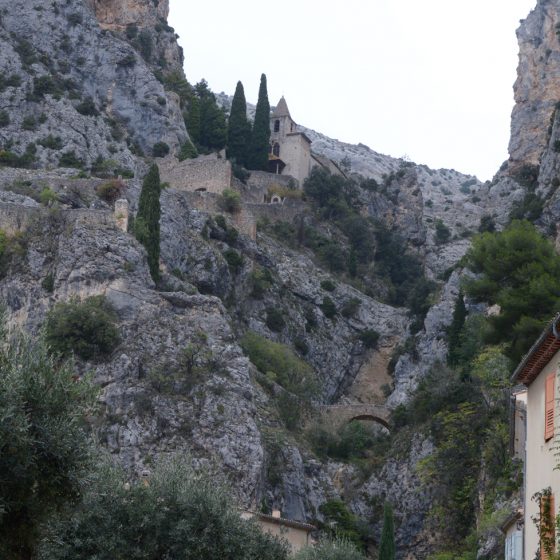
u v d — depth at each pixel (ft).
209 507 178.19
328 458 416.46
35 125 557.33
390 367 535.19
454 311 456.86
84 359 371.76
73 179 479.41
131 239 416.87
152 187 435.12
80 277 397.80
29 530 130.93
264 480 361.92
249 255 533.96
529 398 150.20
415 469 374.22
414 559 351.25
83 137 561.84
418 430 391.65
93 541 166.91
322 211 619.67
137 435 355.15
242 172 609.83
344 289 565.12
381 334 555.69
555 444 130.21
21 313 397.19
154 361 376.89
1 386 126.11
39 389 131.95
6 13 607.78
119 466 184.85
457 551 329.72
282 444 381.19
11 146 545.03
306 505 370.73
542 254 304.91
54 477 129.70
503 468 300.81
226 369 384.88
